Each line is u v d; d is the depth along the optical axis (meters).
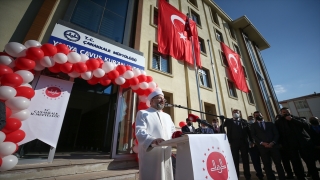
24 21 3.83
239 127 4.18
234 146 4.02
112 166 3.50
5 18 3.58
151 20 7.52
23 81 2.55
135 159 4.02
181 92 7.06
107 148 4.61
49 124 3.02
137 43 5.88
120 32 5.75
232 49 13.64
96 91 4.77
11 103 2.27
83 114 7.61
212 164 1.21
